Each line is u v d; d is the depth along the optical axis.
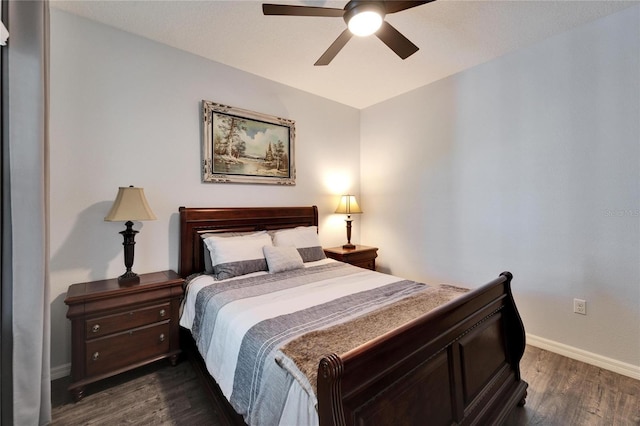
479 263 2.89
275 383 1.13
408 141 3.52
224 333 1.60
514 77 2.61
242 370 1.34
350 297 1.86
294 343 1.24
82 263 2.12
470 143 2.94
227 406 1.56
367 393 0.95
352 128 4.02
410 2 1.52
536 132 2.49
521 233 2.60
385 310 1.61
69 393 1.86
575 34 2.27
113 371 1.91
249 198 3.03
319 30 2.29
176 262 2.56
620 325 2.11
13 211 1.40
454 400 1.30
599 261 2.20
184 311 2.18
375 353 0.97
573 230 2.31
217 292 1.98
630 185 2.06
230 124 2.84
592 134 2.21
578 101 2.27
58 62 2.03
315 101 3.59
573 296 2.32
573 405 1.77
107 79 2.22
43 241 1.48
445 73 3.03
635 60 2.02
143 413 1.71
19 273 1.41
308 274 2.44
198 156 2.68
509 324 1.80
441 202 3.20
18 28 1.41
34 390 1.46
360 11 1.57
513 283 2.65
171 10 2.05
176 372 2.12
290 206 3.36
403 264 3.59
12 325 1.40
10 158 1.39
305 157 3.51
